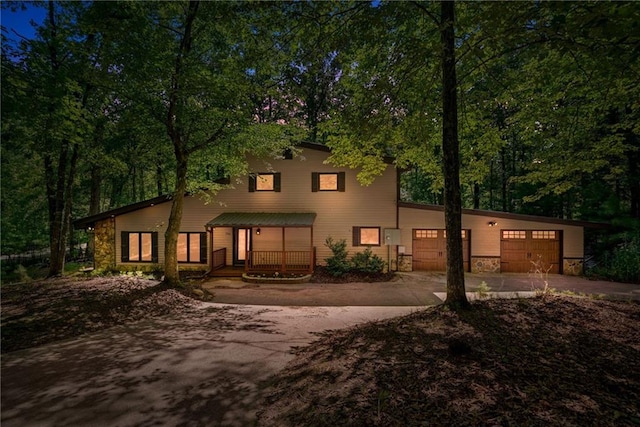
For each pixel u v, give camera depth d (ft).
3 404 14.08
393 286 42.19
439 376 13.82
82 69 29.60
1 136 31.63
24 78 24.50
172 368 17.63
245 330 24.29
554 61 22.76
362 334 20.45
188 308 30.94
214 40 36.11
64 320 25.04
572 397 12.09
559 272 49.29
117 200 85.05
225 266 53.42
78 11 37.65
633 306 22.93
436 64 24.90
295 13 21.04
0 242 69.31
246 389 15.31
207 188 47.78
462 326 19.17
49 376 16.72
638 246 44.78
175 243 37.29
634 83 23.16
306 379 15.55
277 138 43.96
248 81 31.58
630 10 9.84
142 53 28.91
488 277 46.73
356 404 12.64
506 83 27.30
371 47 24.50
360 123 24.86
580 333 18.12
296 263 53.16
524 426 10.49
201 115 35.58
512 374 13.73
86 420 12.90
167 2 31.99
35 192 63.16
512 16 13.60
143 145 46.83
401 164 39.04
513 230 50.57
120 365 18.04
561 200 65.62
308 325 25.57
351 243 52.85
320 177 53.47
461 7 22.12
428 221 51.96
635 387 12.85
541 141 35.55
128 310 28.30
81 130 29.78
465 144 36.01
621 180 52.06
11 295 31.01
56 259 44.80
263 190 53.72
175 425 12.54
